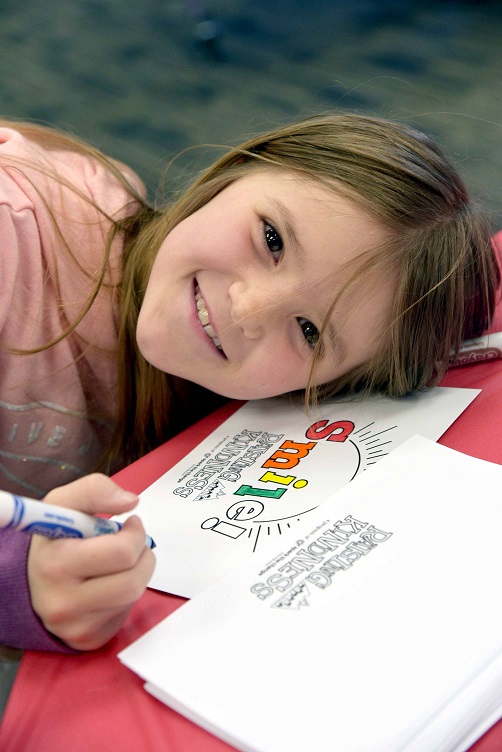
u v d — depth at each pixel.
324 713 0.41
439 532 0.52
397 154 0.74
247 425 0.72
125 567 0.46
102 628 0.47
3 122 1.02
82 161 0.96
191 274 0.73
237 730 0.40
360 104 1.70
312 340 0.70
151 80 1.80
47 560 0.47
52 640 0.47
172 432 0.88
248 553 0.53
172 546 0.55
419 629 0.45
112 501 0.47
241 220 0.71
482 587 0.48
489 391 0.70
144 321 0.75
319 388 0.75
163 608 0.51
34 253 0.80
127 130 1.62
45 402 0.85
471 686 0.42
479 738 0.42
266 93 1.75
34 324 0.81
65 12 2.05
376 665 0.43
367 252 0.68
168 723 0.43
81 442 0.90
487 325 0.80
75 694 0.45
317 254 0.67
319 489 0.59
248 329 0.68
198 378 0.75
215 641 0.45
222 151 1.43
